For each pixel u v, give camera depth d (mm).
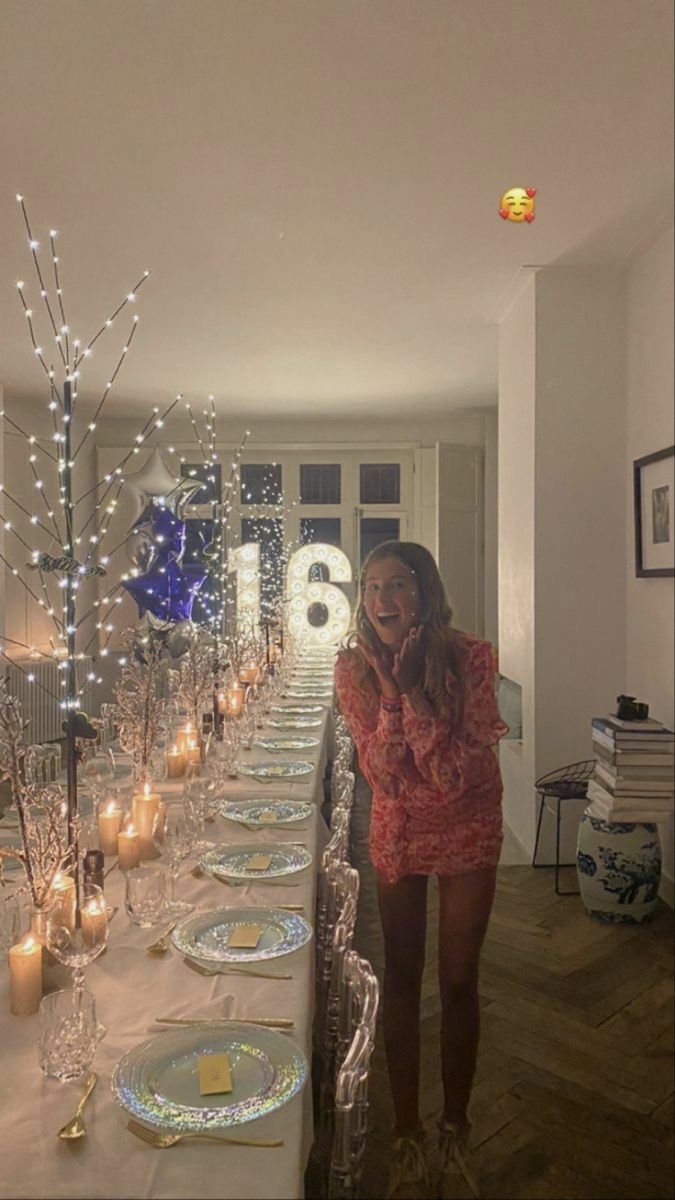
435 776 2010
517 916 3789
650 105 2936
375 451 8625
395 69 2723
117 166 3350
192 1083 1304
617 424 4484
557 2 2410
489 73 2746
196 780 2529
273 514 8523
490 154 3270
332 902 2178
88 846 2244
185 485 4770
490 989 3105
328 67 2711
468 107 2941
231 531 8516
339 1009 1865
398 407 8008
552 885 4176
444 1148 2100
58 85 2795
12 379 6551
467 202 3682
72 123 3029
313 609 8938
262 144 3186
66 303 4934
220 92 2844
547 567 4496
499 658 5375
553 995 3061
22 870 2152
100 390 7215
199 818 2334
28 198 3611
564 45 2602
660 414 4023
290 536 8672
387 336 5672
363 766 2180
